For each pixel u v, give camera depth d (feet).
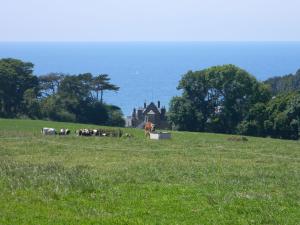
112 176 83.61
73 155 134.10
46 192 66.59
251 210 60.90
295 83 626.23
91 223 53.01
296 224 55.31
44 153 138.41
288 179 90.84
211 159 128.47
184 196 67.26
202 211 59.52
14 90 427.74
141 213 57.72
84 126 279.90
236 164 116.06
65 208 59.11
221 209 60.64
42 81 458.09
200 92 388.37
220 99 386.32
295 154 152.05
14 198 63.26
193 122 387.55
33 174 80.79
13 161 107.45
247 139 212.02
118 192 68.95
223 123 381.81
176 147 165.99
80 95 444.55
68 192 67.36
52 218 54.49
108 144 169.99
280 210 61.46
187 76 390.01
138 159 125.18
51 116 418.10
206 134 252.01
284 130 346.54
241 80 380.37
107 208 59.77
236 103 382.83
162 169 98.43
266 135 357.41
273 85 645.10
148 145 170.09
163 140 194.08
